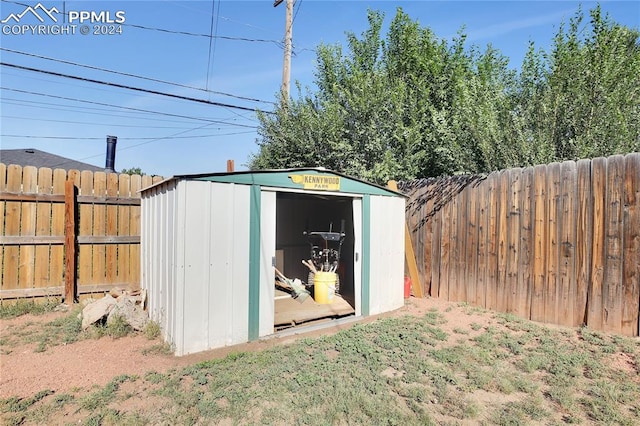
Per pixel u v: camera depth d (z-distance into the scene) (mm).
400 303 6301
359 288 5773
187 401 2988
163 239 4699
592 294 4504
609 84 5418
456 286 6164
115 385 3260
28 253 5746
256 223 4711
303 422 2738
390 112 8453
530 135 6133
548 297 4914
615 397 3039
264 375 3467
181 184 4148
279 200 8852
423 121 8430
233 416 2820
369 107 8297
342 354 4020
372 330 4844
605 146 5234
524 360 3756
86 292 6121
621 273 4270
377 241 6027
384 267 6105
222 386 3266
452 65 9234
